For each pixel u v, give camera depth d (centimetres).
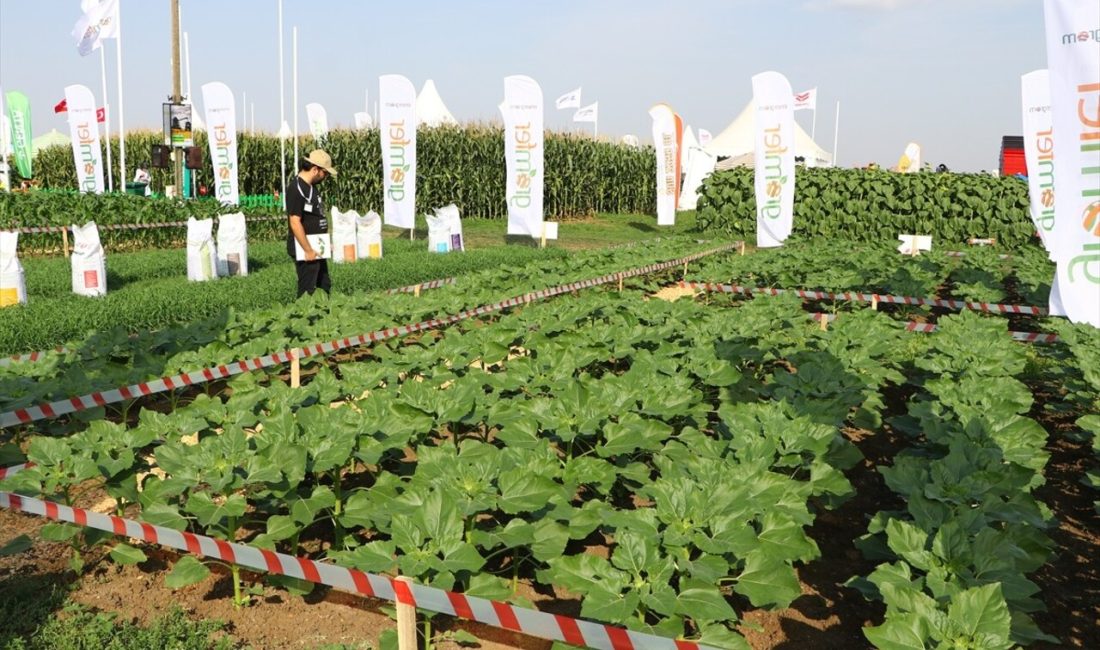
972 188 2617
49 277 1499
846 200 2741
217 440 498
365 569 411
